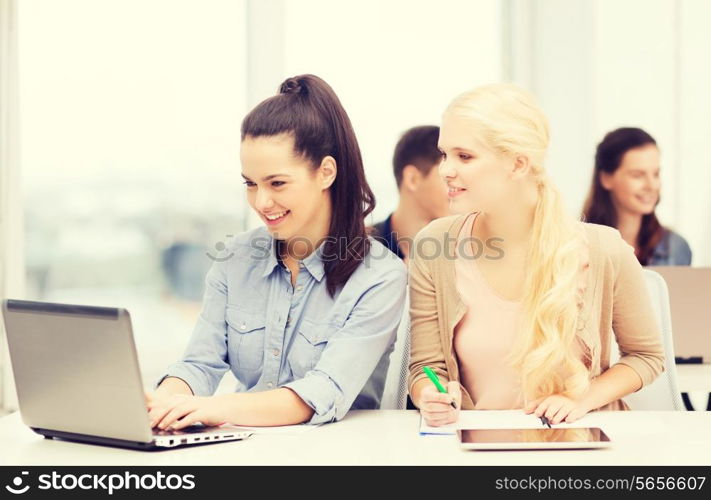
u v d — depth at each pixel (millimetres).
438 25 6270
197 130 6031
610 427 2338
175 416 2279
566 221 2637
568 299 2572
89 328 2020
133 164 5965
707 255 6262
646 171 5375
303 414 2453
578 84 6316
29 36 5754
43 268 5844
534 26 6363
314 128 2590
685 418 2465
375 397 2902
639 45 6266
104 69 5898
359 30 6203
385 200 6211
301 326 2756
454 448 2113
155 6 5949
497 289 2750
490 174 2531
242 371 2867
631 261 2781
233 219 6094
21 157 5641
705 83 6262
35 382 2166
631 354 2812
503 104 2525
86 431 2154
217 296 2885
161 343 6035
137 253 6004
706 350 4000
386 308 2676
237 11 6055
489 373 2748
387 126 6242
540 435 2180
